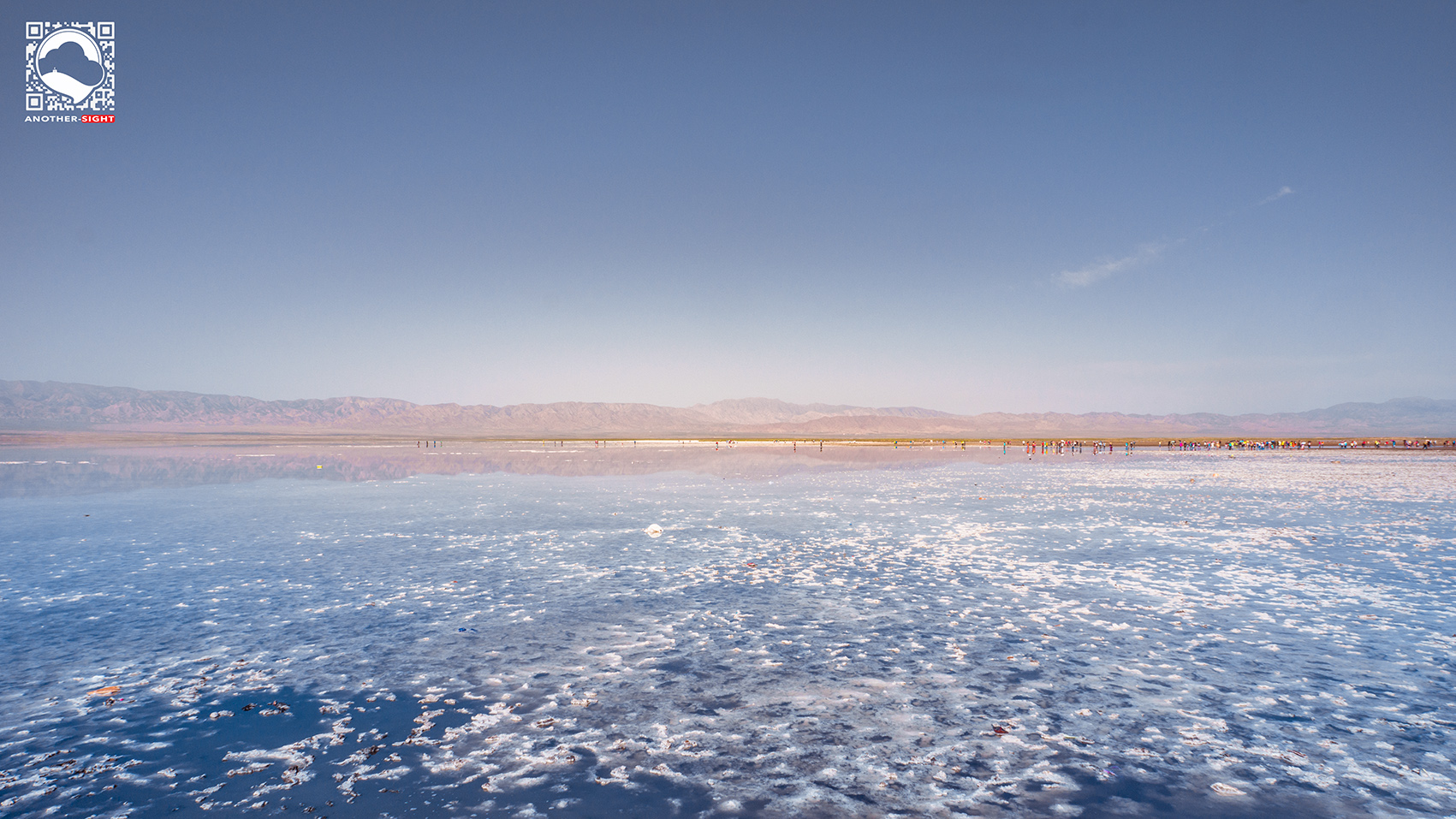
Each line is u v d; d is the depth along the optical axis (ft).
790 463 161.99
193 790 15.44
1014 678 21.99
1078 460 182.39
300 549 45.70
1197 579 36.37
